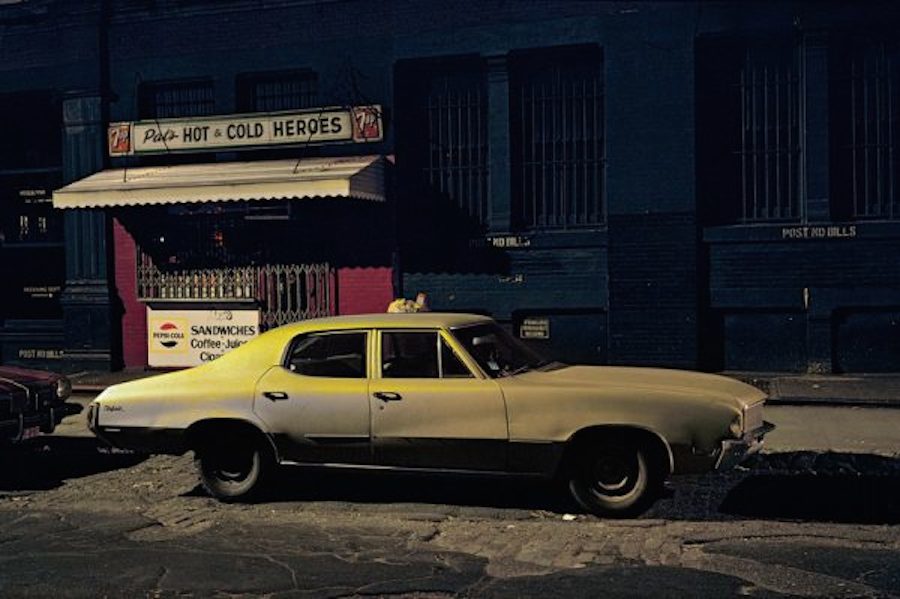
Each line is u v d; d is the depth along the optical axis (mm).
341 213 15219
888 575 5418
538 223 14805
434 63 14883
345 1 15008
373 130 14758
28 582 5609
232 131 15312
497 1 14367
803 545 6047
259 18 15484
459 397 6965
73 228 16297
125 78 16203
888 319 13445
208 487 7645
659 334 13891
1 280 17328
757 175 13938
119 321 16297
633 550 6016
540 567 5711
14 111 17234
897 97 13438
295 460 7383
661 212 13820
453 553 6055
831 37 13516
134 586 5496
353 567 5789
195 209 15789
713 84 14008
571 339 14609
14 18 16484
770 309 13844
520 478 6918
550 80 14656
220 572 5738
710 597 5098
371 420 7152
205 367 7785
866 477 7965
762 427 6953
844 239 13367
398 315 7547
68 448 10344
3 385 9031
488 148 14789
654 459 6738
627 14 13820
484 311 14781
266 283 15602
